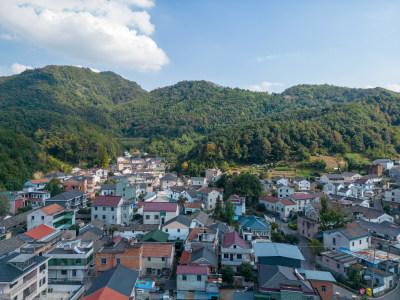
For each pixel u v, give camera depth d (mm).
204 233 52281
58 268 45406
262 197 92062
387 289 44500
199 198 91750
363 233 57250
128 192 93125
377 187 109250
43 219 64688
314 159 144875
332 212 62500
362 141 159000
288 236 62781
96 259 45281
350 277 46000
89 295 33594
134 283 38250
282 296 32562
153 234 55375
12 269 34125
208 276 42031
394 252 55656
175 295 41219
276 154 147000
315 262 54219
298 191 105250
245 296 36250
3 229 63062
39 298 38281
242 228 60688
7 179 97688
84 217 76562
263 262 42594
